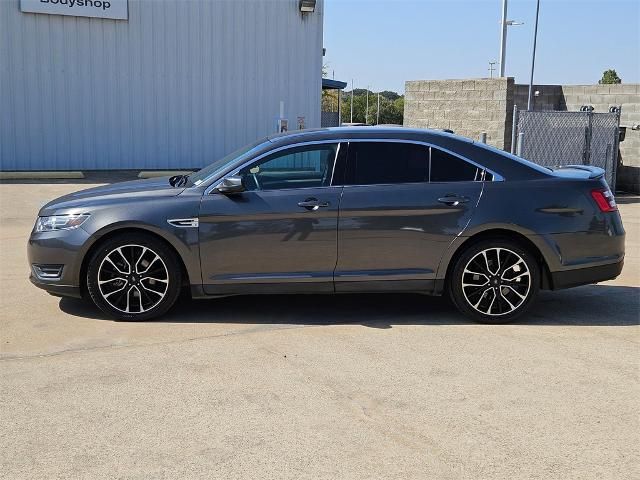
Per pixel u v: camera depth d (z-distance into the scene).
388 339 5.88
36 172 17.69
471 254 6.26
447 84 18.34
